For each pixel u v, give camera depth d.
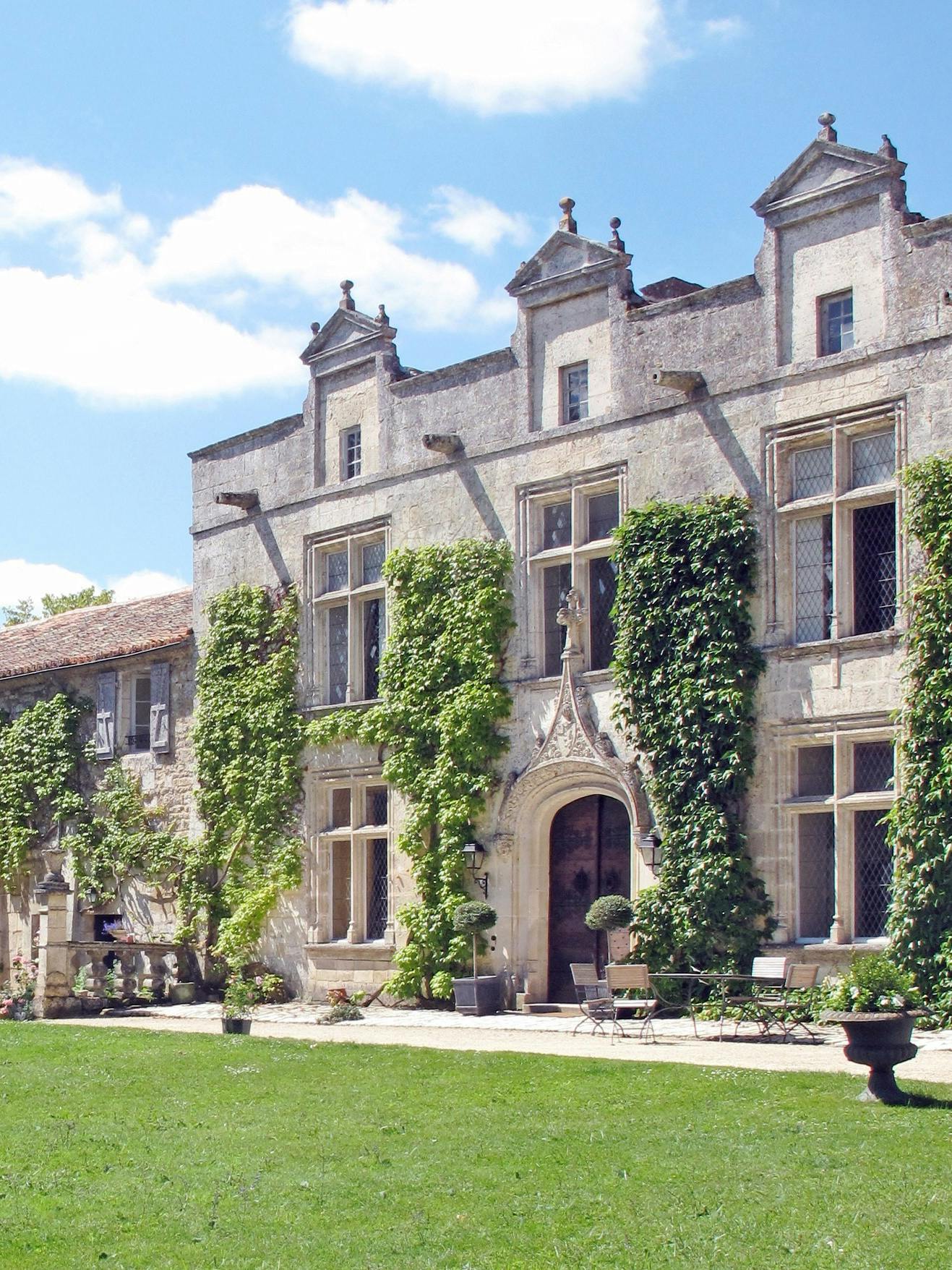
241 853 26.38
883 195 19.09
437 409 24.17
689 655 20.02
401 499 24.47
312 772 25.38
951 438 18.17
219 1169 12.35
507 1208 10.89
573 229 22.52
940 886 17.42
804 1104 13.03
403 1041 18.33
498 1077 15.30
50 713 30.28
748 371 20.20
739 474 20.14
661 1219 10.43
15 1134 14.01
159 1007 24.98
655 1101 13.70
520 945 21.92
